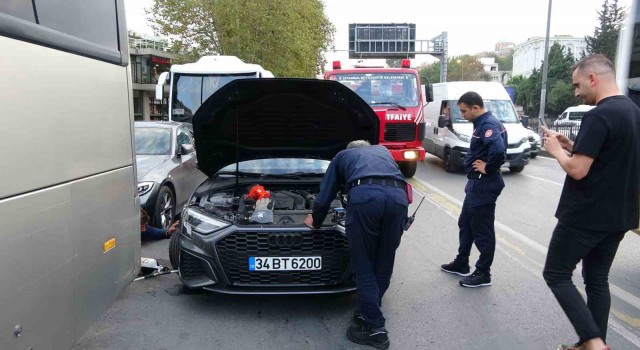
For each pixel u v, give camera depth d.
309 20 33.81
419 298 4.75
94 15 3.13
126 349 3.71
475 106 4.85
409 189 3.92
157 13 25.52
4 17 2.23
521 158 13.05
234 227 4.16
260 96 4.83
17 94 2.33
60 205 2.69
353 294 4.79
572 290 3.32
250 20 25.06
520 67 88.88
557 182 12.24
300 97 4.85
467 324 4.19
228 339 3.89
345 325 4.15
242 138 5.40
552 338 3.93
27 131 2.40
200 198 4.91
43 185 2.53
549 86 52.84
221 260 4.16
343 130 5.31
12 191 2.29
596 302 3.40
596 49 49.75
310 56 32.38
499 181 4.80
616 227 3.19
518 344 3.84
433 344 3.84
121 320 4.20
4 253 2.24
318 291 4.16
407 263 5.82
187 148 7.71
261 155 5.66
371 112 4.86
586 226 3.22
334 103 4.92
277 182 5.30
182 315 4.32
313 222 4.03
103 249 3.24
